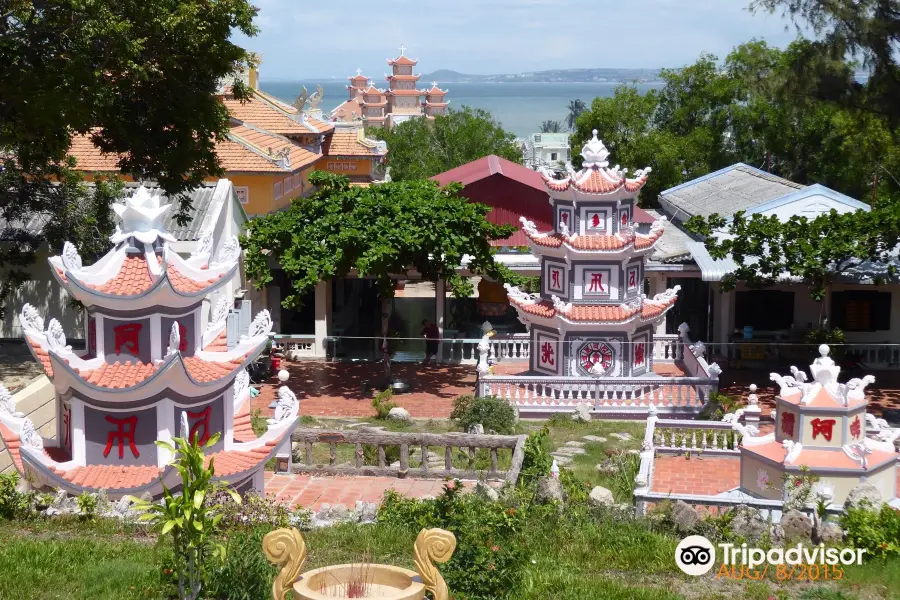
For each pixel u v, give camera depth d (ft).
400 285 182.19
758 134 212.02
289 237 115.03
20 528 54.34
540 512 59.72
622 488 77.30
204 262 59.36
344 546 53.01
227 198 117.19
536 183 151.94
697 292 148.46
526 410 107.24
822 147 210.79
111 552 50.11
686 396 106.83
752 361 128.36
